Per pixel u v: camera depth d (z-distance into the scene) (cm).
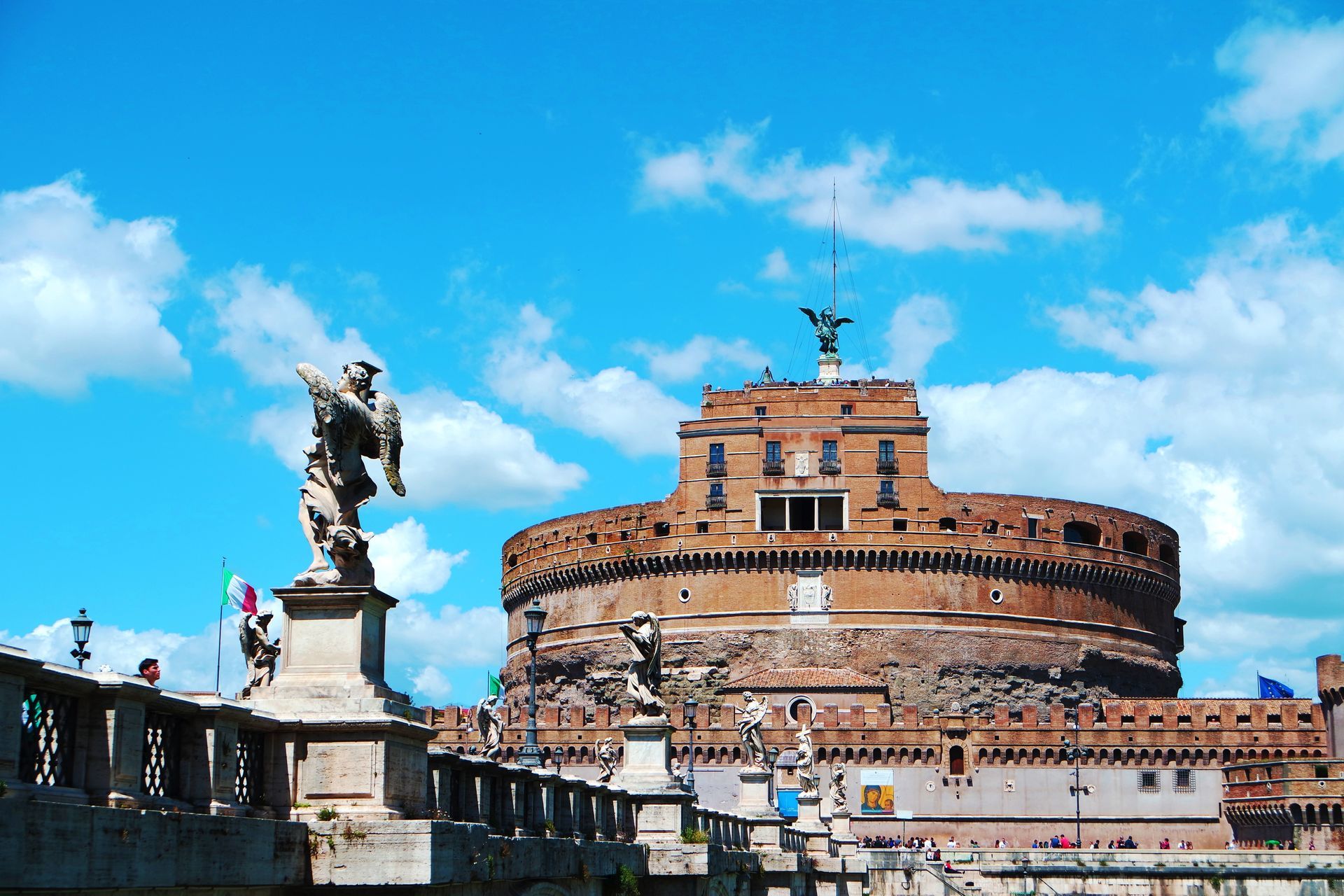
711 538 16350
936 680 16038
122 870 1861
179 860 1973
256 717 2248
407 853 2317
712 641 16188
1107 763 14550
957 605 16312
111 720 1928
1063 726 14600
